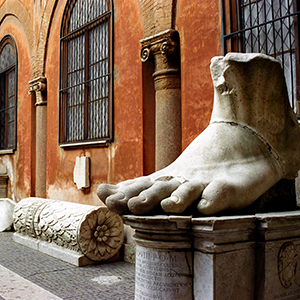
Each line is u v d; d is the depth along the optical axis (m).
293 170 3.23
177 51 5.57
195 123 5.12
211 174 2.85
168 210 2.62
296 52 4.30
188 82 5.26
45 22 9.03
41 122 9.15
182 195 2.62
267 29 4.63
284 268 2.82
